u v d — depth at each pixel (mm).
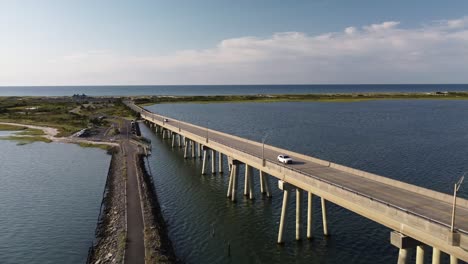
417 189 34906
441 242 23766
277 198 56312
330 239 42094
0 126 137375
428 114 168750
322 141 101438
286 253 39469
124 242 38000
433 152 85500
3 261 38625
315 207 51531
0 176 72312
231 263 37781
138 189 57719
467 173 67688
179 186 64250
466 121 141625
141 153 88500
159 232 41531
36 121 148375
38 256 39750
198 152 89500
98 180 69812
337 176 41406
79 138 113250
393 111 185250
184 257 38938
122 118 164750
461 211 29625
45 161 85312
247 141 66875
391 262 36969
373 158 79938
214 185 64438
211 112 191375
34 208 54438
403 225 26453
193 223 47875
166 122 109000
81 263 38125
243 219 48812
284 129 125562
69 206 55281
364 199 29859
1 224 48406
